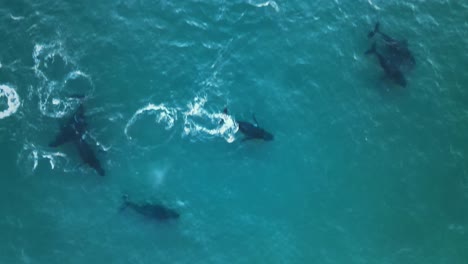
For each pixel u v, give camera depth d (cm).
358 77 5141
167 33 5138
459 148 4969
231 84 4994
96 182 4628
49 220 4512
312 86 5069
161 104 4878
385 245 4644
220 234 4575
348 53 5219
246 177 4753
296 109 4975
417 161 4906
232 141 4831
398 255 4622
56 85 4866
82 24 5112
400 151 4925
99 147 4703
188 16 5212
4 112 4747
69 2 5191
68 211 4550
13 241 4438
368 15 5394
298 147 4869
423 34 5369
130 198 4606
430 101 5109
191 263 4481
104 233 4519
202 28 5181
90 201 4584
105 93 4881
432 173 4878
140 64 5003
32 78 4869
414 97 5112
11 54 4950
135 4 5219
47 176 4612
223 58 5084
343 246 4616
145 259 4469
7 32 5031
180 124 4838
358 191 4788
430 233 4697
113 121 4794
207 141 4812
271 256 4547
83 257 4444
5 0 5156
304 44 5216
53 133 4719
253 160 4803
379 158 4897
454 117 5069
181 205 4622
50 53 4975
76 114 4734
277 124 4912
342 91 5078
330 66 5156
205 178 4719
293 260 4550
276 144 4862
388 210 4747
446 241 4681
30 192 4566
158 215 4509
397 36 5334
